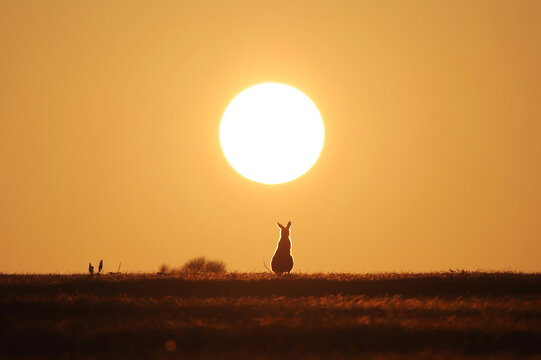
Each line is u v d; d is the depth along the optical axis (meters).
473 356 71.31
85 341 78.94
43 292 106.56
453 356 69.94
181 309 93.00
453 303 96.81
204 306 93.81
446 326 81.81
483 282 112.69
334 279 113.75
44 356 72.62
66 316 91.75
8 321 88.62
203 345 76.69
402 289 109.69
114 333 81.12
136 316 90.25
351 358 68.69
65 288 108.69
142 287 109.44
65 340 79.69
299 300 99.19
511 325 82.44
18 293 105.50
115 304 96.38
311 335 78.50
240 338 78.25
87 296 101.62
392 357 68.88
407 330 79.81
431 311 91.44
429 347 74.38
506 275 119.44
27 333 82.25
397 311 91.19
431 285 111.31
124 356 71.62
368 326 81.06
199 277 117.31
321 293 107.06
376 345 75.81
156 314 91.38
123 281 112.31
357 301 98.25
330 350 73.69
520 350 75.00
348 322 83.00
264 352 72.69
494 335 78.56
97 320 88.50
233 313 90.50
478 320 85.62
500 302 99.06
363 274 123.00
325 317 86.19
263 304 94.81
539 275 120.12
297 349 73.00
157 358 69.50
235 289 108.56
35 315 92.38
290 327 80.81
